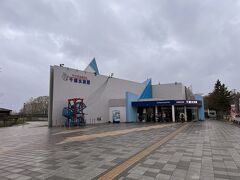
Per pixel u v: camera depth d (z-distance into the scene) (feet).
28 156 31.76
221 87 191.11
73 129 84.28
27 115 208.54
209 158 28.19
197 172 22.08
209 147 36.52
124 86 160.15
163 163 25.67
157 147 36.68
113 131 70.59
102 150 34.99
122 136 54.90
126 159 28.09
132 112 139.54
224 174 21.43
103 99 139.23
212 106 216.95
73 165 25.55
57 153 33.40
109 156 30.14
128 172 22.27
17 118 154.40
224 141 43.68
